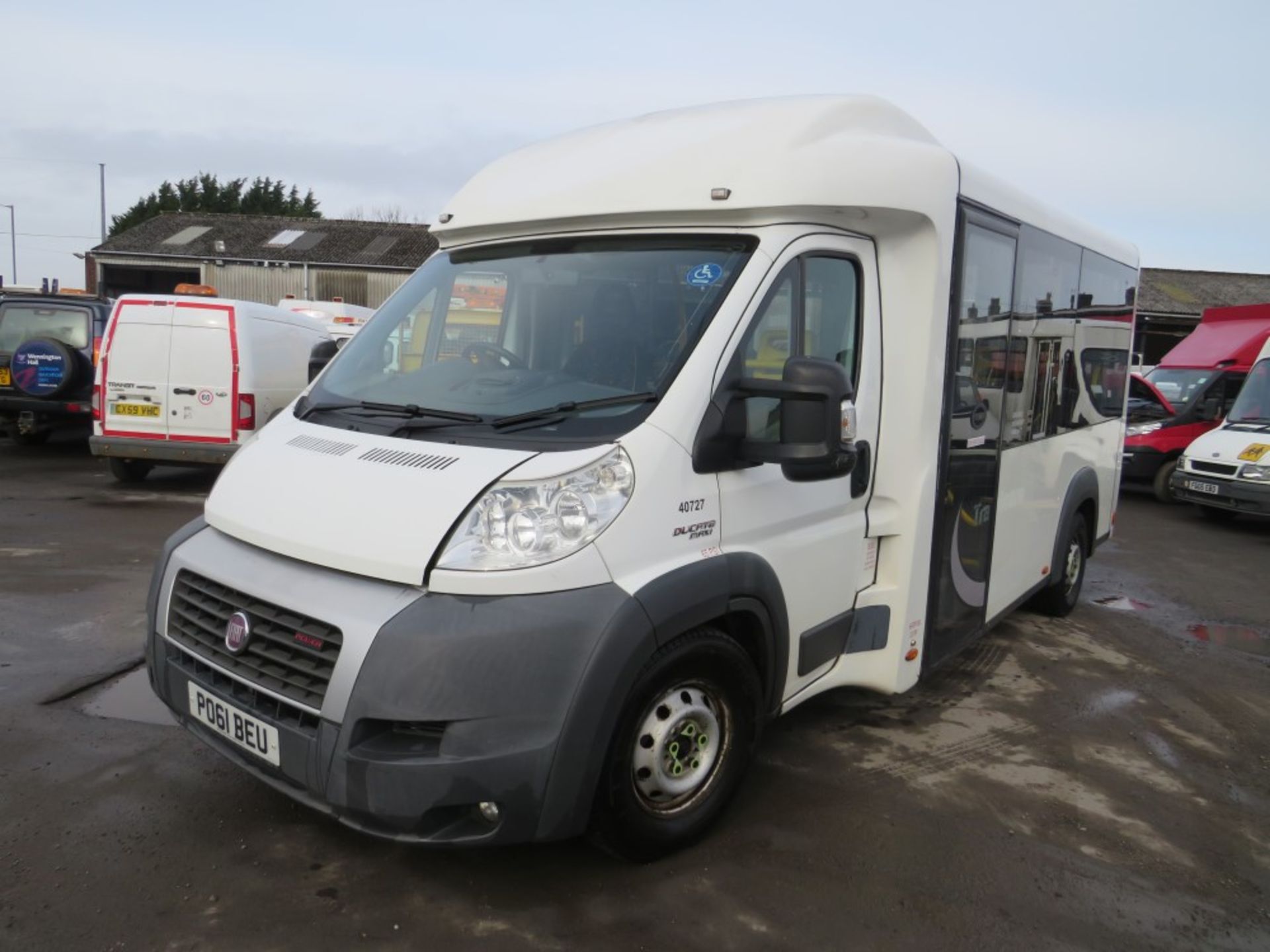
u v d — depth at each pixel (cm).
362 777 271
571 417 314
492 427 317
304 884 316
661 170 360
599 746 286
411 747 273
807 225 359
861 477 404
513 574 278
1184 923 327
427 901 310
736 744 355
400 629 272
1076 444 631
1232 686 580
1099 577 866
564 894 318
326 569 297
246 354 988
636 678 297
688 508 314
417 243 3794
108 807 356
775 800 392
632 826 316
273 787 301
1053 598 684
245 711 300
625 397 318
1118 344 710
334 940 289
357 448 325
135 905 300
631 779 313
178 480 1107
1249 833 395
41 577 659
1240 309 1487
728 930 304
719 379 323
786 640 365
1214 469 1137
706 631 329
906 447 419
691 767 343
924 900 328
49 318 1291
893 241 409
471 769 269
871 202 371
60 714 437
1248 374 1258
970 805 401
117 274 3862
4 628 550
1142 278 3569
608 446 300
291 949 285
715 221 350
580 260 365
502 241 394
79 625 561
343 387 378
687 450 314
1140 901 338
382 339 393
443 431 322
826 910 318
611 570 291
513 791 273
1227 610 771
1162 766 456
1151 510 1288
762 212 343
